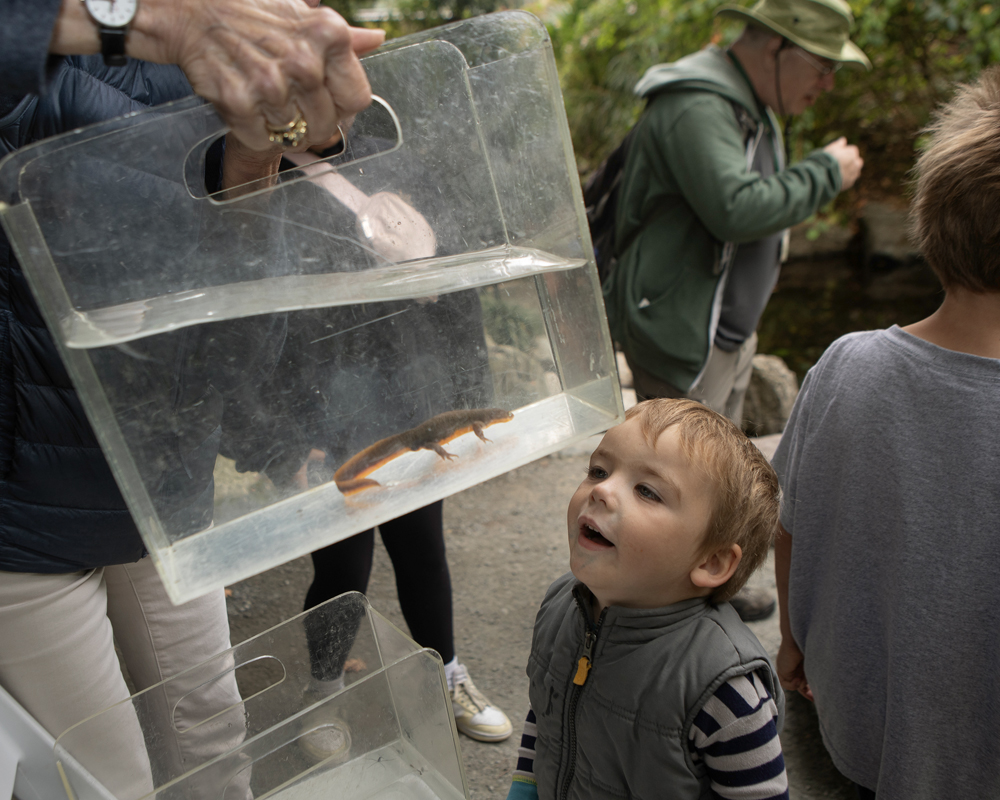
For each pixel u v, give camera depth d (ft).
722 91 9.21
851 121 23.38
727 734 3.83
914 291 23.77
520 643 9.18
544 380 4.21
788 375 14.61
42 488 4.13
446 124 3.89
